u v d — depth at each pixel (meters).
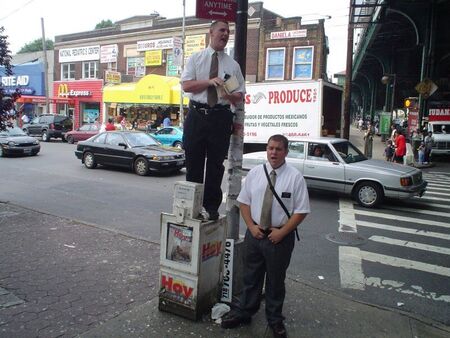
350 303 4.41
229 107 3.92
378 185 9.64
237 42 4.21
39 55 41.28
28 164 16.17
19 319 3.79
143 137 15.07
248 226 3.61
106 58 33.88
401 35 27.36
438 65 27.62
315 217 8.73
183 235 3.76
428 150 20.06
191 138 3.91
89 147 15.09
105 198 10.06
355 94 83.88
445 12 21.11
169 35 30.03
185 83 3.73
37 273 4.88
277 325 3.58
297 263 5.96
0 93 7.55
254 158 11.36
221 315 3.85
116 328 3.67
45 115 29.09
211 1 3.98
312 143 10.59
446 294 5.02
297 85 16.14
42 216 7.57
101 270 5.00
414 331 3.88
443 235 7.57
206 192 4.06
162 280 3.92
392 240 7.20
